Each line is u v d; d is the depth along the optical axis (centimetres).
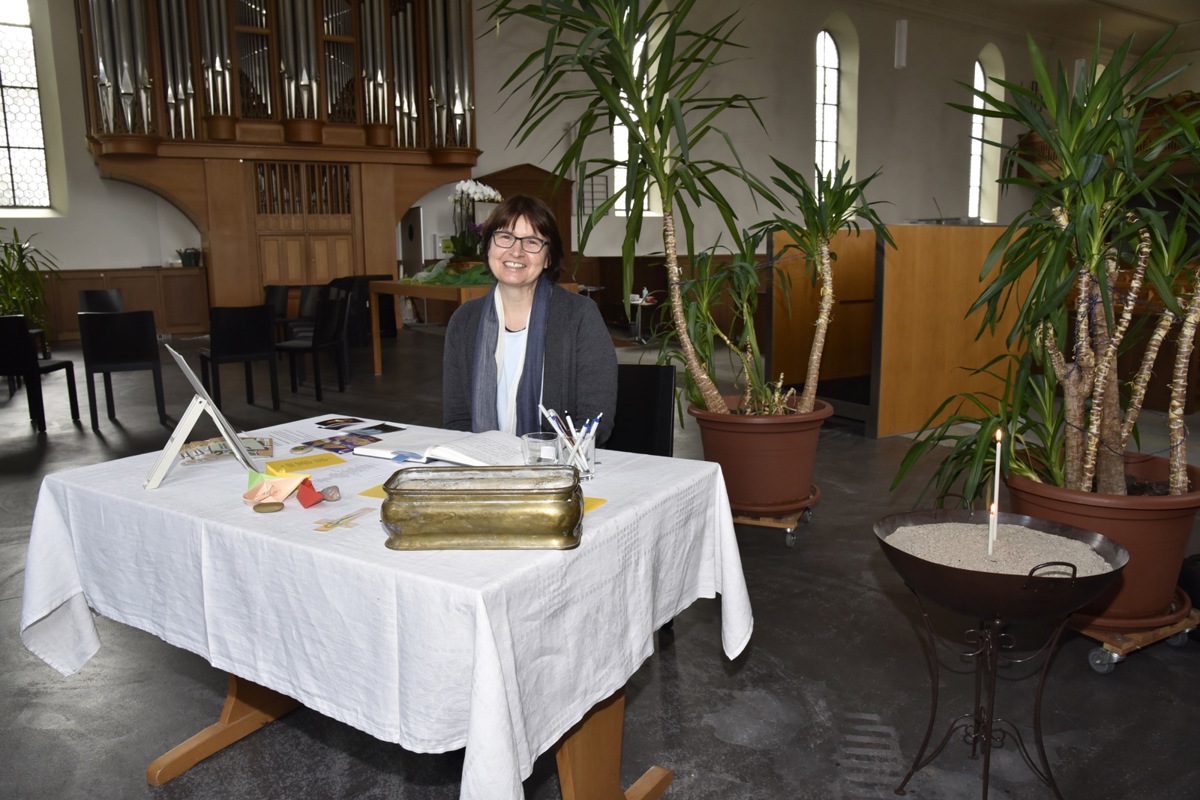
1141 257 244
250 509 171
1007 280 242
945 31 1516
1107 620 246
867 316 625
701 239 1333
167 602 175
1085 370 251
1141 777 201
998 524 198
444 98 1121
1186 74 1691
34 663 262
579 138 312
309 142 1061
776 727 224
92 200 1067
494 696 129
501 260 235
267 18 1027
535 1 1184
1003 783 199
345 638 146
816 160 1434
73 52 1034
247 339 639
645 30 292
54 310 1050
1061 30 1639
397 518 147
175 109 1002
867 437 545
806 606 299
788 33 1345
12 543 362
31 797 197
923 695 239
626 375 275
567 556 147
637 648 172
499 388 246
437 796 197
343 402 673
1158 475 273
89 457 507
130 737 222
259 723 224
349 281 977
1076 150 228
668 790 198
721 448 358
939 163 1559
